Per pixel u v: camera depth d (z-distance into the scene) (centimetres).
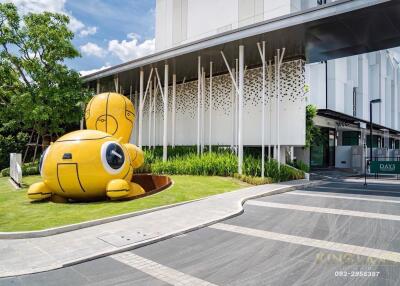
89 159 1012
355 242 638
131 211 888
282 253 580
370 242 637
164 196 1095
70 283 470
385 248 600
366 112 3959
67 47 2027
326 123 2892
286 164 1850
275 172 1588
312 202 1080
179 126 2466
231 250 602
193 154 1906
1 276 495
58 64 2044
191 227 745
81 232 720
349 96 3366
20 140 2531
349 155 2986
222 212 892
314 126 2564
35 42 1977
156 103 2697
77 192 1034
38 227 740
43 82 1986
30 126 2128
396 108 5631
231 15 2511
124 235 689
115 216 827
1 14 1931
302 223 795
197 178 1562
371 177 2161
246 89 2020
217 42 1568
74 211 909
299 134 1778
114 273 505
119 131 1360
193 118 2367
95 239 666
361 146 2898
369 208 974
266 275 485
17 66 2016
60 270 520
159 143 2655
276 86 1773
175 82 2306
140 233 702
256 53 1736
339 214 891
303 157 2231
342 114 2683
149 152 2030
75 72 2123
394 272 491
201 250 605
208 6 2695
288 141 1816
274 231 726
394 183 1738
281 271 499
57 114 1970
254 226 772
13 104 1995
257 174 1588
